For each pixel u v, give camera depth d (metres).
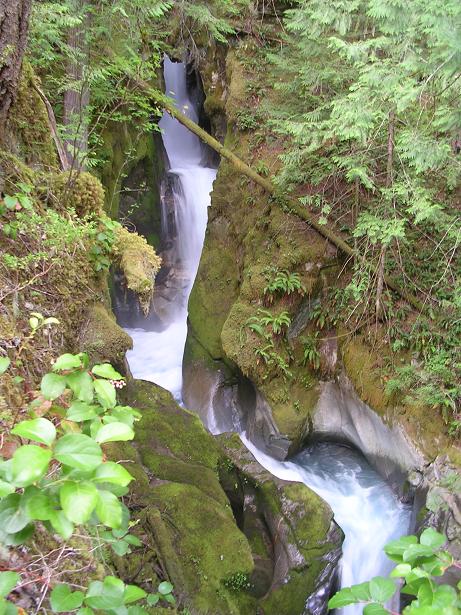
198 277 7.83
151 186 9.26
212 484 4.70
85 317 3.72
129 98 6.48
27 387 2.47
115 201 8.15
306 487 5.04
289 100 7.36
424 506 4.79
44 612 1.58
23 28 2.89
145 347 8.82
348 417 6.26
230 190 7.67
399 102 4.25
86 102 5.80
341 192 6.65
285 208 6.77
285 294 6.35
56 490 1.18
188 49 9.65
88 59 5.56
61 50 5.48
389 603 4.46
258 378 6.14
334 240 6.36
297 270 6.45
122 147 8.37
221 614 3.63
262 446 6.27
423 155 4.46
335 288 6.46
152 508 4.04
